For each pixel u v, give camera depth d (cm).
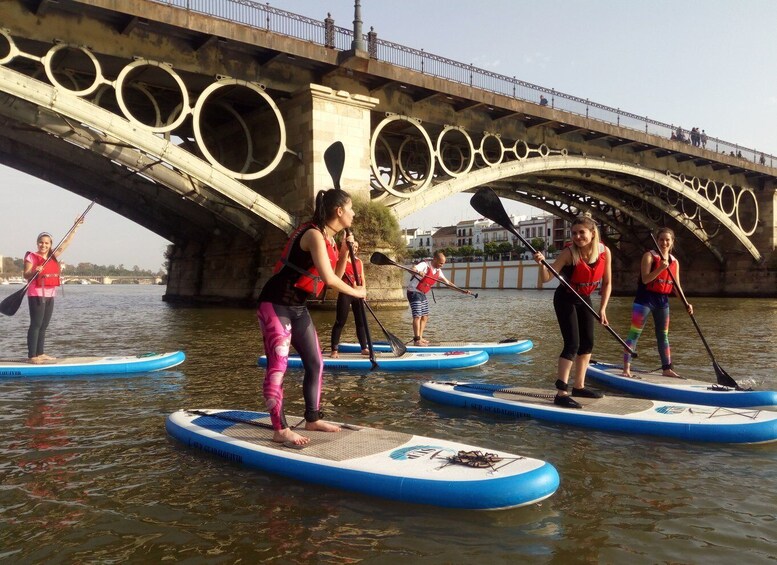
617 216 4638
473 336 1320
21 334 1442
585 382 732
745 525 328
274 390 423
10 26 1669
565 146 3275
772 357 965
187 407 605
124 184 2498
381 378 775
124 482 387
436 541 306
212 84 2020
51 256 822
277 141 2386
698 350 1059
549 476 360
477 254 10050
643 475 402
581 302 549
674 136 3766
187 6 1881
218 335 1373
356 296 434
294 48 2125
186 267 3456
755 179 4575
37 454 445
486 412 577
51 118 1809
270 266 2402
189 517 335
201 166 1966
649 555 294
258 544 303
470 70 2688
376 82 2453
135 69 1977
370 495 360
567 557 291
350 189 2328
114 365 805
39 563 286
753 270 4538
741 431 471
